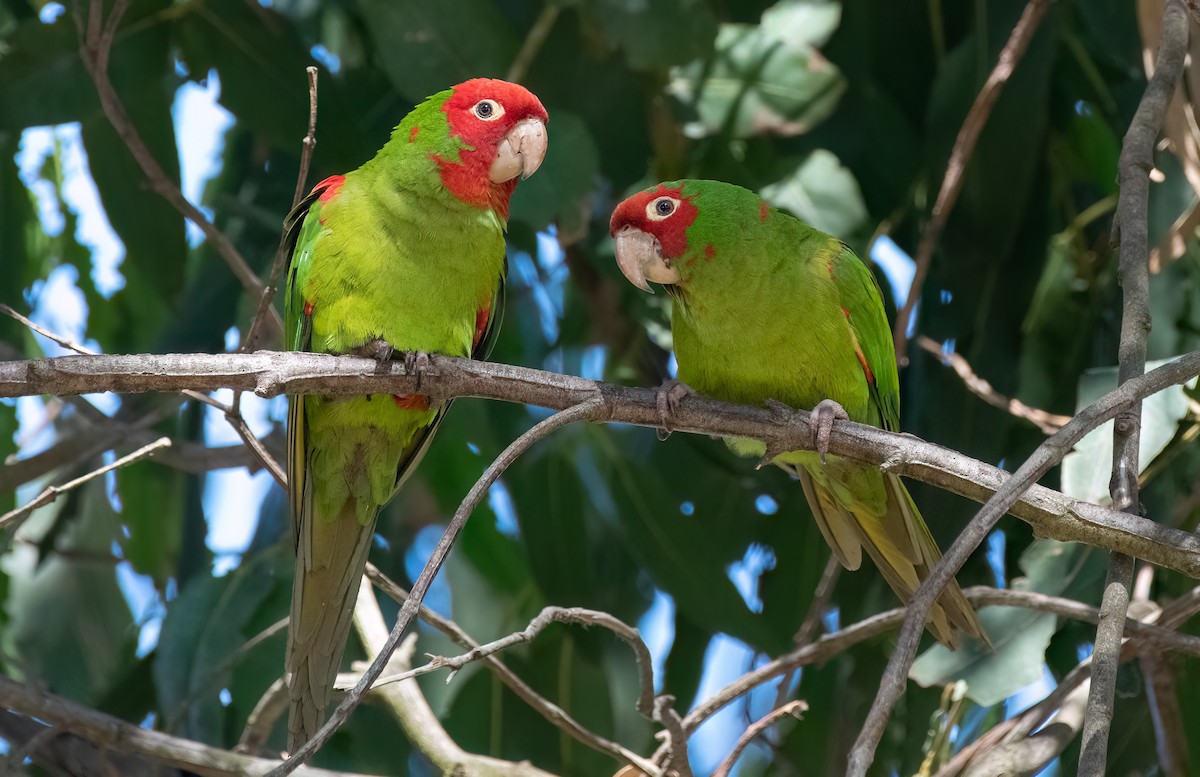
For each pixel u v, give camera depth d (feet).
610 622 26.68
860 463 28.45
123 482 42.01
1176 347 34.37
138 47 36.24
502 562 42.68
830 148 37.29
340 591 30.48
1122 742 34.68
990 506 19.17
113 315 42.57
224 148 40.70
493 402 38.52
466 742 37.40
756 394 31.19
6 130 35.17
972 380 33.32
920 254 32.83
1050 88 38.70
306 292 29.81
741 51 36.91
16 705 32.09
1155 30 30.73
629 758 28.86
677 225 30.76
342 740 36.58
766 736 40.63
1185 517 34.50
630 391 27.89
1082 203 39.68
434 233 29.78
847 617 38.88
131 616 43.37
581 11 34.63
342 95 38.11
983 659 31.86
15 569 42.39
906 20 38.11
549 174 34.14
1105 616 20.16
